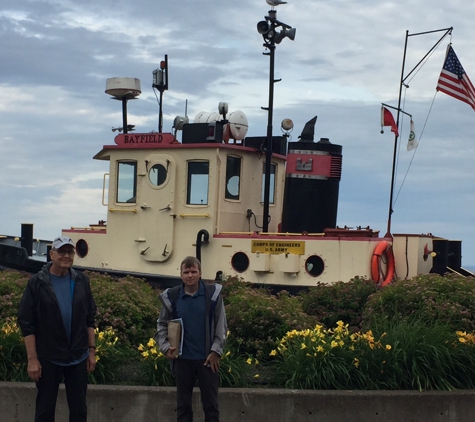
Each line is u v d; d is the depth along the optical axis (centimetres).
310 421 799
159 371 850
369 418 801
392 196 1412
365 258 1343
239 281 1252
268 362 948
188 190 1488
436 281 1012
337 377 841
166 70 1697
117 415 804
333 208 1550
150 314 1023
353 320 1150
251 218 1556
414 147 1460
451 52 1446
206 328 715
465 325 930
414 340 859
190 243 1479
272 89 1538
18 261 1703
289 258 1384
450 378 851
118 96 1677
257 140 1608
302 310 1105
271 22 1526
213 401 714
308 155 1530
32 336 682
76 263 1616
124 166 1561
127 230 1544
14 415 807
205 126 1505
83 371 695
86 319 703
